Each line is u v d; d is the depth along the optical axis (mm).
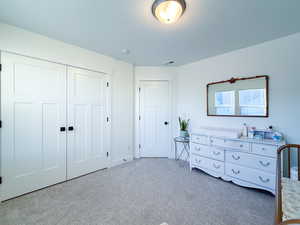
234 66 2660
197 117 3258
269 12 1598
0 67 1835
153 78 3621
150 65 3564
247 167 2152
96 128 2850
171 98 3643
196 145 2803
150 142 3686
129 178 2529
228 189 2180
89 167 2734
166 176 2613
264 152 1997
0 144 1848
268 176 1966
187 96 3453
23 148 2021
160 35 2105
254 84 2416
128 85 3400
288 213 894
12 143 1934
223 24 1826
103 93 2957
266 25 1852
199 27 1893
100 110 2914
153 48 2566
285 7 1518
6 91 1884
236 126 2650
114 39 2240
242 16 1668
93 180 2455
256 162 2066
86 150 2701
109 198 1941
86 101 2701
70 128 2484
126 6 1507
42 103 2191
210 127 2986
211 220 1562
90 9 1557
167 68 3635
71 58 2447
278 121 2205
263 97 2326
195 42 2324
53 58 2242
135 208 1747
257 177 2059
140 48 2562
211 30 1968
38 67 2141
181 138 3248
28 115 2062
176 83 3654
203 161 2689
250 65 2467
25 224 1492
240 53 2580
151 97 3676
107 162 3002
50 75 2260
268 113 2287
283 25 1852
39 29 1972
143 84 3666
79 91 2607
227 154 2365
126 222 1531
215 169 2514
